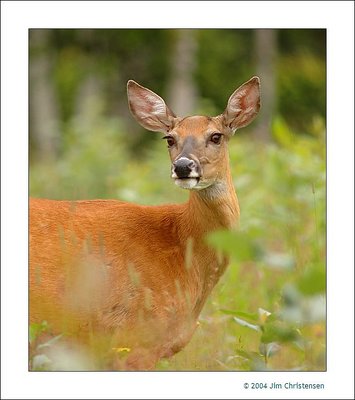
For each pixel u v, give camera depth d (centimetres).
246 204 1800
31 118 4050
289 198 1719
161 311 1174
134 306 1171
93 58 4091
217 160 1199
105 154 2547
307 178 1731
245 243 794
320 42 4097
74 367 1140
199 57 4031
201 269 1213
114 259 1184
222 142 1209
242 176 1934
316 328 1266
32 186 2458
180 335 1191
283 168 1756
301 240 1540
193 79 3991
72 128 2988
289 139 1827
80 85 4091
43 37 4088
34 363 1087
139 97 1302
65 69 4075
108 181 2298
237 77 3994
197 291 1212
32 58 4072
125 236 1202
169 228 1227
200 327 1257
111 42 4106
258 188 1883
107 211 1227
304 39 4088
